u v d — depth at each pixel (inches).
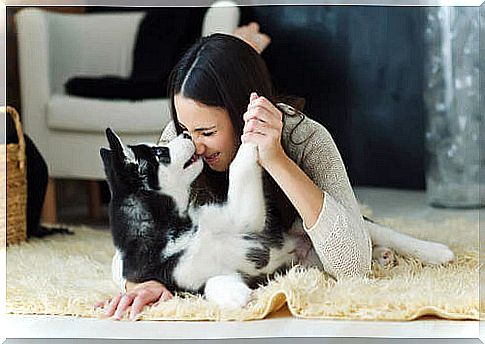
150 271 61.9
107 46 96.1
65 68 93.7
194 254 61.8
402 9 113.0
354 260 62.7
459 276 65.2
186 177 63.3
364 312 58.2
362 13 112.3
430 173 108.3
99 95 90.9
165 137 72.5
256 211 63.6
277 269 64.6
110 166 63.2
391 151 115.7
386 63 115.0
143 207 62.6
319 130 69.3
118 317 59.8
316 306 58.7
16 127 85.7
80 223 99.0
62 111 90.8
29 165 89.1
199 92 68.8
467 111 107.0
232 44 70.4
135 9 97.7
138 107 89.5
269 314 59.9
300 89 112.1
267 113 62.6
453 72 107.5
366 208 98.0
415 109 114.5
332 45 112.0
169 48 97.2
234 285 60.4
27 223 89.1
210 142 69.1
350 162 115.2
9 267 73.7
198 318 58.8
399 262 69.2
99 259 77.8
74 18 95.7
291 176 61.7
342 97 113.2
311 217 61.9
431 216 97.9
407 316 58.2
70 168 92.0
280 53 110.1
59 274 71.2
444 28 108.1
